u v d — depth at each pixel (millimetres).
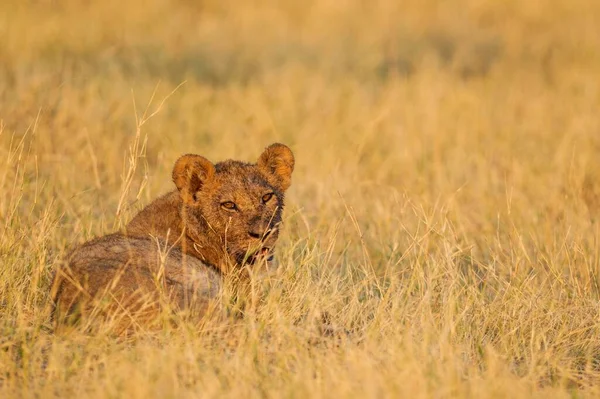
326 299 10148
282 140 17953
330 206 13781
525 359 9273
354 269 11828
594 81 23609
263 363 8625
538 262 11812
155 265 9711
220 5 30875
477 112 20203
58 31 24906
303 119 19781
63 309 9242
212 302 9359
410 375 8070
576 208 14172
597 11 32156
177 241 10141
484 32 29578
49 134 14977
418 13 31375
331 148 16984
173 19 28844
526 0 32188
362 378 8109
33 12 26047
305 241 12070
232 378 8242
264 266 10758
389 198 14281
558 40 28859
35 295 9906
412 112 19609
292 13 30734
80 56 22984
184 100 19875
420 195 14445
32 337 9031
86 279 9312
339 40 27469
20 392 8047
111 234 10430
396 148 17594
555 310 10211
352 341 9273
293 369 8734
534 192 15664
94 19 26875
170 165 14812
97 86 18828
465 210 14656
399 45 27141
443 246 11961
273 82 22359
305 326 9469
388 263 11406
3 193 11742
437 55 26359
